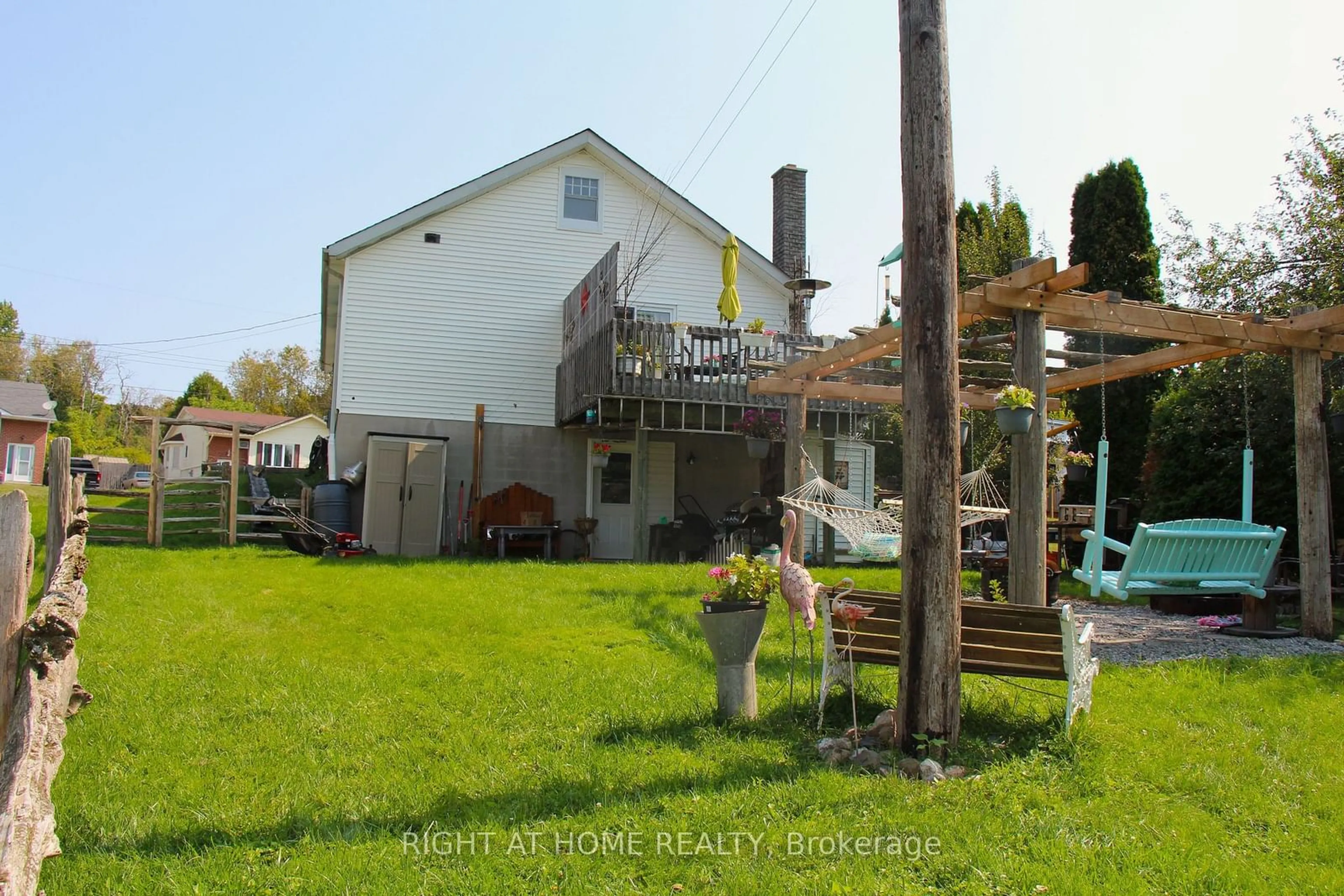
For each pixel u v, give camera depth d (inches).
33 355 2568.9
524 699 242.4
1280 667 274.1
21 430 1469.0
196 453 1533.0
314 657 288.0
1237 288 568.1
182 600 366.3
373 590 401.4
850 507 461.1
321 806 167.9
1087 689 213.9
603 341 575.8
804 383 476.4
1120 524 544.4
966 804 163.6
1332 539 456.8
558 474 693.9
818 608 334.0
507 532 627.8
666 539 670.5
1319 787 175.3
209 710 228.7
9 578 126.1
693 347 593.0
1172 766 185.9
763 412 579.5
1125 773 182.4
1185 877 135.6
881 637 219.0
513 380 692.7
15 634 125.8
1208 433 510.0
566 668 278.8
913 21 202.4
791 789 170.6
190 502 690.8
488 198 698.8
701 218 733.3
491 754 197.5
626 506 706.2
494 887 132.5
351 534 610.5
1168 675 266.7
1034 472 281.9
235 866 139.9
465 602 376.5
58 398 2536.9
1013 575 280.8
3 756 110.0
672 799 167.2
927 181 198.2
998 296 293.7
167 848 148.3
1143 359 415.5
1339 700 236.7
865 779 176.2
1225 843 151.6
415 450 647.1
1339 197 520.4
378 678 262.5
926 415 195.0
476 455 673.0
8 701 124.5
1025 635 203.6
